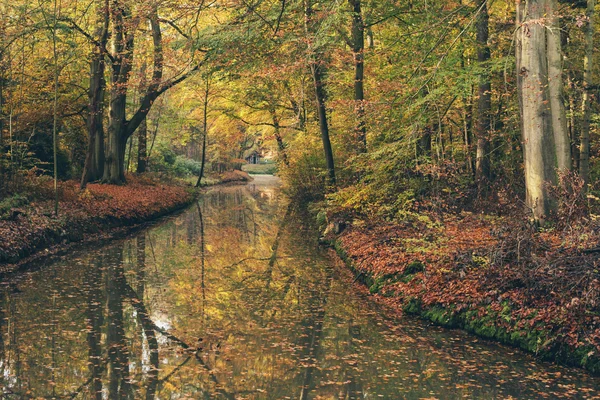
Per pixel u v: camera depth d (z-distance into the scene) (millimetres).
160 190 33312
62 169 29594
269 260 17109
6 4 20000
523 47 13461
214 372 8234
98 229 21312
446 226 14227
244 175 75062
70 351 8977
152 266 15898
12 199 18547
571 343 8516
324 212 23516
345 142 22391
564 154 13258
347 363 8648
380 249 14641
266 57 17312
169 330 10195
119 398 7246
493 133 18188
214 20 22172
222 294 12914
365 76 21156
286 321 10836
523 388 7699
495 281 10484
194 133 52969
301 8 16469
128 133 29812
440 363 8648
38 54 23734
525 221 11422
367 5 19766
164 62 25516
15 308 11273
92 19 25047
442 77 15273
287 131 37438
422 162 16141
